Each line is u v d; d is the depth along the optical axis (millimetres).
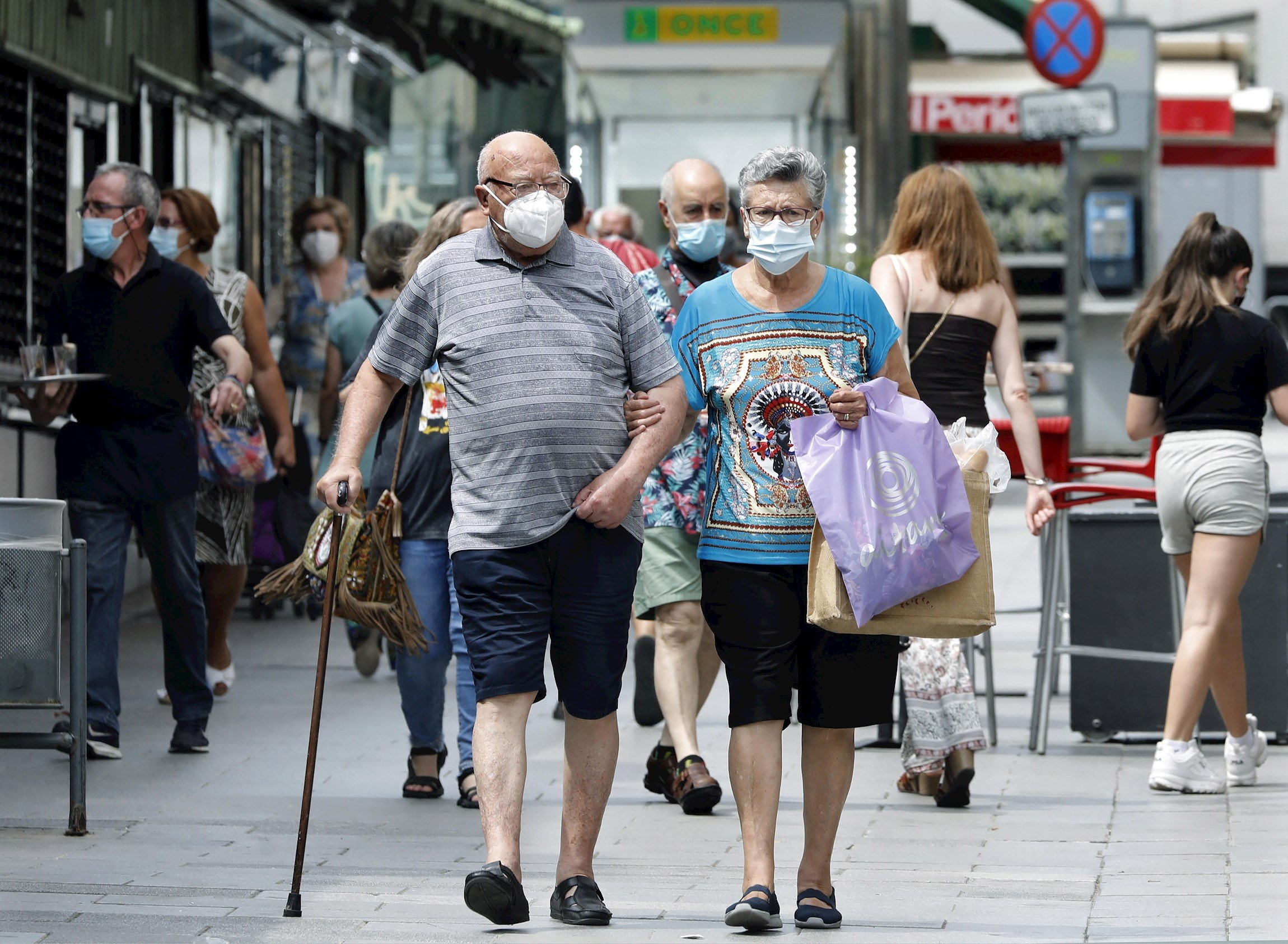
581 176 73375
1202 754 25250
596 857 20531
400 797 24297
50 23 38219
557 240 17625
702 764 23219
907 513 17000
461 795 23656
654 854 20688
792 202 17203
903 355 18125
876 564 16844
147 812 22797
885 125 78250
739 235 42688
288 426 31844
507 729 17188
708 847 21094
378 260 34781
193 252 30875
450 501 23875
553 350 17281
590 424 17281
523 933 16750
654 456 17406
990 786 25062
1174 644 28031
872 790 24797
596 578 17391
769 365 17562
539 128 75562
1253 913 17188
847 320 17750
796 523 17391
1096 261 83500
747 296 17812
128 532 27156
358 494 17750
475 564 17266
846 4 72875
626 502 17234
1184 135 99938
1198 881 18766
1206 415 24703
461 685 23844
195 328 27109
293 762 26781
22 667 21297
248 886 18672
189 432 27125
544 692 17484
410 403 23891
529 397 17172
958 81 93688
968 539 17266
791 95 73250
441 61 72562
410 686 24078
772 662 17297
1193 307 24703
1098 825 22203
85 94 41625
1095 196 83188
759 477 17500
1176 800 23984
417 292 17672
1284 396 24375
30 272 39062
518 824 17078
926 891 18594
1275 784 25266
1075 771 26203
